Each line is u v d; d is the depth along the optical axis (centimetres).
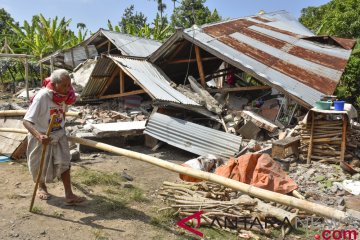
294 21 1939
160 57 1270
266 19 1716
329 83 1043
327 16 2455
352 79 1638
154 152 904
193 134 871
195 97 1066
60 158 437
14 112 697
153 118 926
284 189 524
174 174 685
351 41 1423
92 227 407
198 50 1188
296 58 1186
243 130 942
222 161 731
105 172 645
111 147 438
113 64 1191
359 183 612
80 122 1053
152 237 396
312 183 634
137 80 1033
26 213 428
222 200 501
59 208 452
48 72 2405
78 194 506
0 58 2248
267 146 848
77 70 1636
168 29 2877
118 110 1232
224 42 1177
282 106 1004
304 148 765
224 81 1595
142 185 597
